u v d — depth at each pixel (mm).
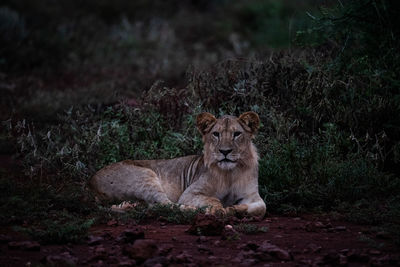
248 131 11180
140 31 33344
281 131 13086
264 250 7910
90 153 13633
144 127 14125
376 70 13609
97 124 14508
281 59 15359
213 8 39312
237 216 10734
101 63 27891
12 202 10039
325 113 13547
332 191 11430
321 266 7438
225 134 10930
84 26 33031
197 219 9203
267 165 12109
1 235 8695
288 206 11094
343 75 14242
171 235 9125
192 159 12148
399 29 14898
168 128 14336
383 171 13047
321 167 11992
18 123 14609
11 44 28203
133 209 10945
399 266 7379
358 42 15406
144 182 11883
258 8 36844
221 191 11266
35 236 8711
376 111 13250
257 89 14266
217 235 9102
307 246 8391
